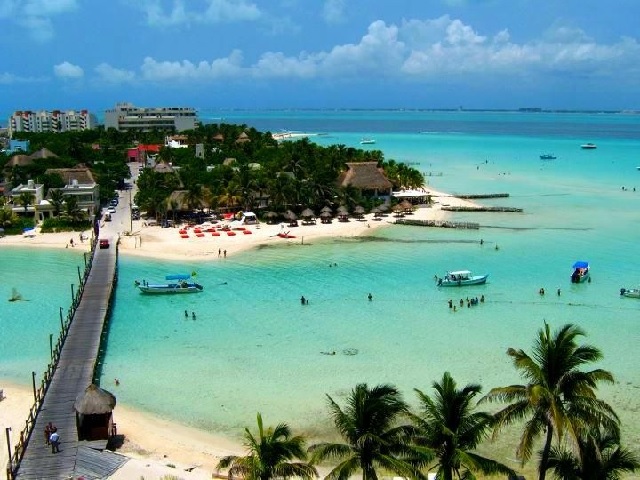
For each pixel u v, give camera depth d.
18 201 108.94
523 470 36.44
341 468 27.38
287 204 111.81
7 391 46.62
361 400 28.12
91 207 111.62
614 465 27.55
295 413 43.41
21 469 36.06
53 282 75.38
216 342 56.50
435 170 191.75
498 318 62.50
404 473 26.70
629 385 47.03
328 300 68.38
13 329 59.78
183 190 110.81
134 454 38.47
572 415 28.03
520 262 84.12
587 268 76.06
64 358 51.50
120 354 53.88
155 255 87.81
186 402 45.22
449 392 28.45
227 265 82.94
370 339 56.84
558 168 195.00
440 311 64.69
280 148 168.62
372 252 89.62
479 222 111.00
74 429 40.44
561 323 60.94
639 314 63.66
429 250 90.88
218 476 36.00
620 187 152.50
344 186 118.19
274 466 28.56
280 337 57.53
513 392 29.50
